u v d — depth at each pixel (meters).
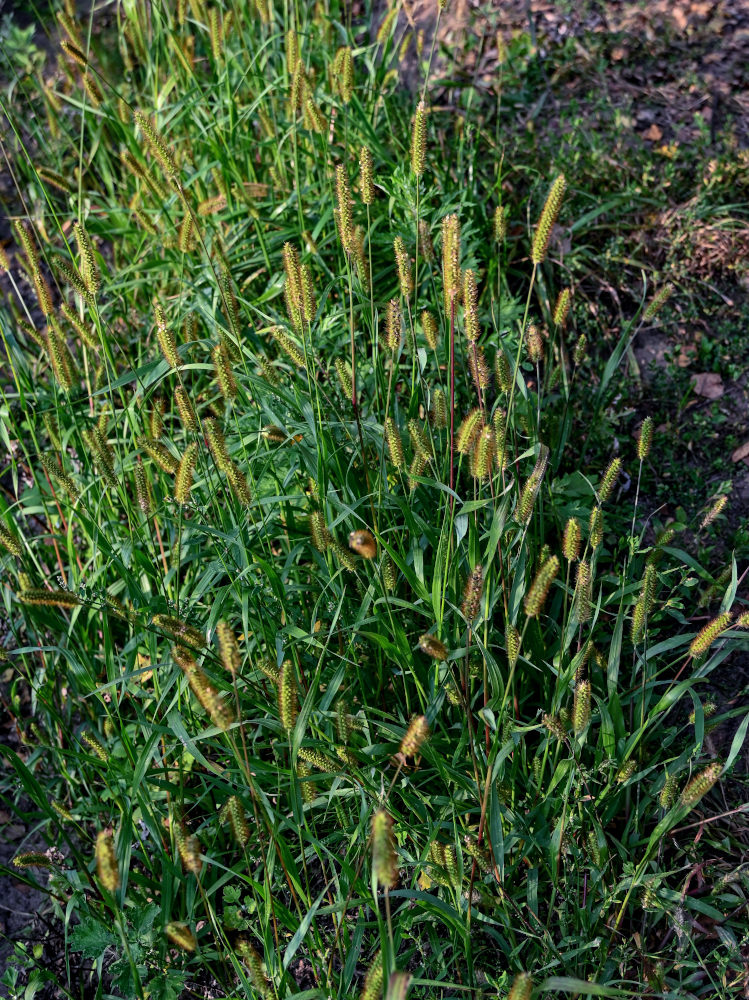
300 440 0.88
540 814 0.77
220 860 0.86
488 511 0.88
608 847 0.82
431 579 0.89
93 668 0.96
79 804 0.94
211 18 1.16
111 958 0.88
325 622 0.88
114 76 1.58
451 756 0.83
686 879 0.74
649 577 0.75
